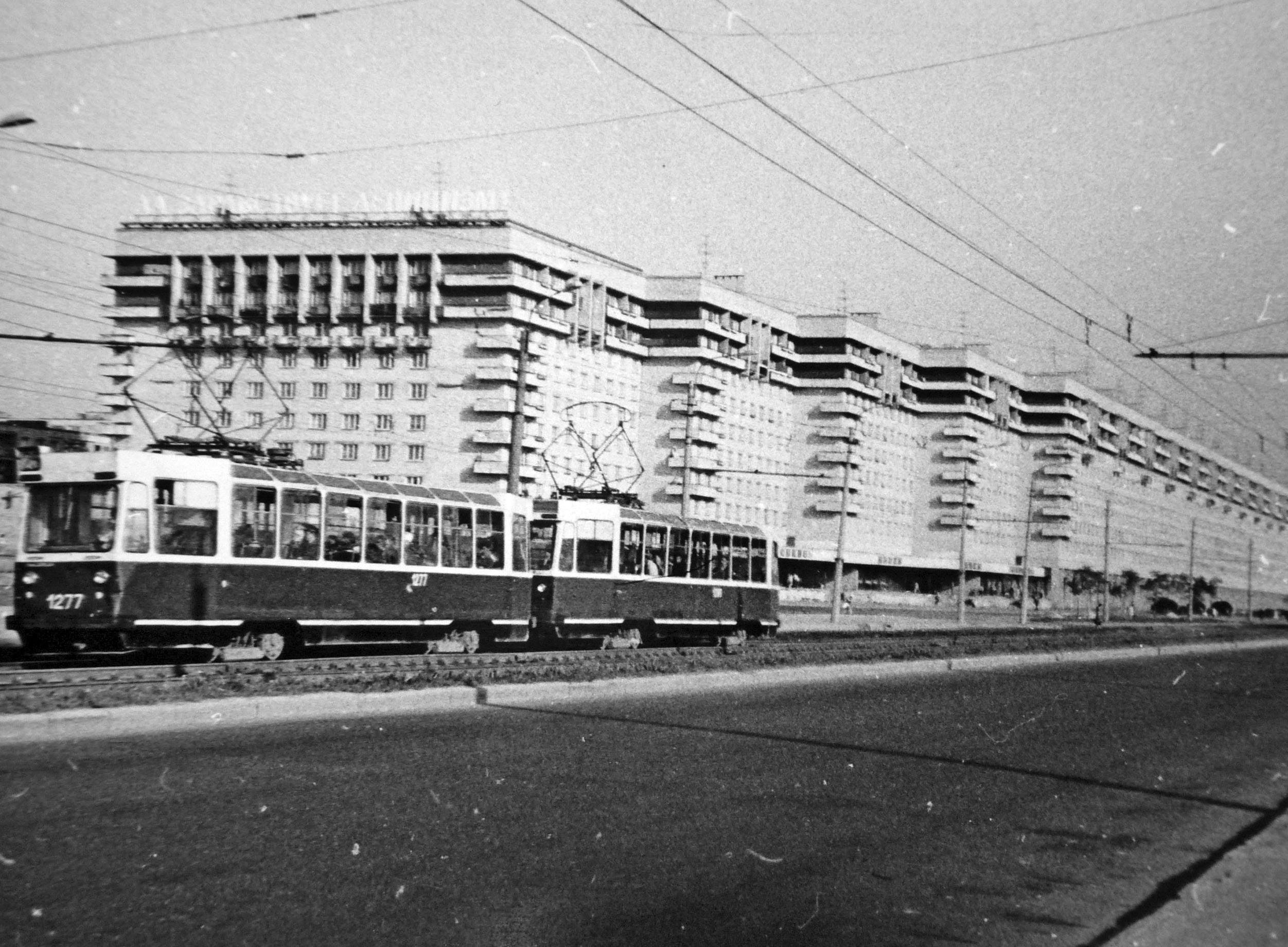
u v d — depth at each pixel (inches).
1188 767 512.1
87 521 690.2
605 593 1065.5
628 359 3449.8
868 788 413.1
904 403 4301.2
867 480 4082.2
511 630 973.8
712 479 3550.7
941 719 656.4
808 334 4003.4
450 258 3058.6
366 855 280.5
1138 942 232.1
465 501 924.0
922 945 237.0
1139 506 5497.1
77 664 721.0
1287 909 260.1
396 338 3063.5
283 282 3125.0
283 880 256.2
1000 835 348.2
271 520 757.9
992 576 4564.5
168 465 707.4
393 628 851.4
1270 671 1273.4
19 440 1430.9
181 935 217.8
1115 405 5226.4
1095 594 4466.0
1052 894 282.8
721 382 3572.8
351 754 427.5
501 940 225.8
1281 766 528.7
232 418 3115.2
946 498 4379.9
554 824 325.7
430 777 386.0
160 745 429.4
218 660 746.2
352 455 3085.6
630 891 263.9
